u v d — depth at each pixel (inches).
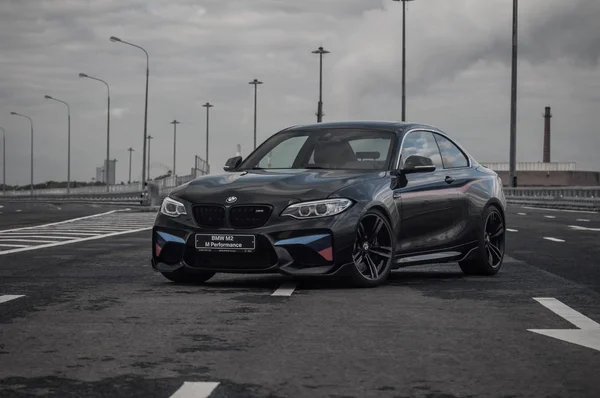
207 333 254.8
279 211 355.6
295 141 416.2
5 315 288.8
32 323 271.9
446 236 413.4
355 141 406.0
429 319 281.6
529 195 1980.8
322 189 362.0
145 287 368.5
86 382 193.9
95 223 1039.0
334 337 248.7
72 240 701.9
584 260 501.0
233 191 364.8
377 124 418.0
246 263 357.7
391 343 239.8
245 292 350.9
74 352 226.5
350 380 195.8
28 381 194.7
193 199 369.7
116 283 384.5
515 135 2055.9
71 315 288.5
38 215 1339.8
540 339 246.2
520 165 4904.0
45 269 452.8
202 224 365.1
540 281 396.2
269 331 258.4
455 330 261.0
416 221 395.2
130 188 3250.5
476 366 210.7
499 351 229.0
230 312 295.7
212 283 384.2
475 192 430.9
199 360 217.0
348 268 359.9
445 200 412.2
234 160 414.0
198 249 362.3
